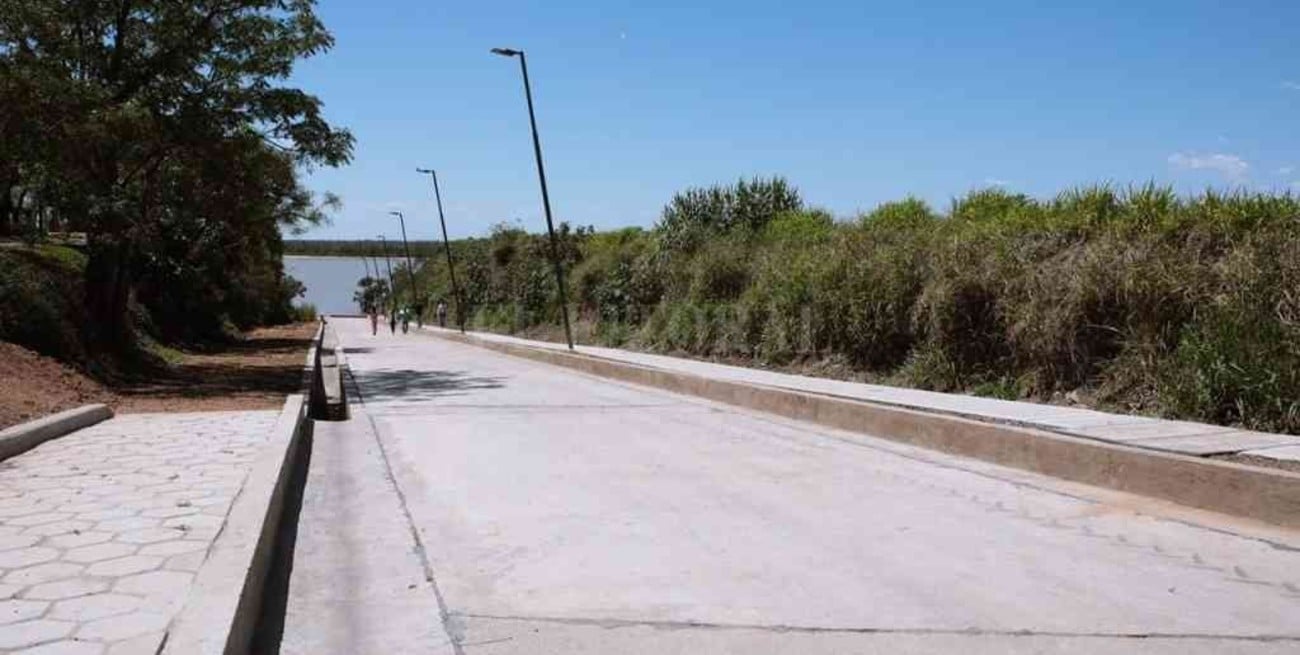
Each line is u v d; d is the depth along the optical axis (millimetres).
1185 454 7332
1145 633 4527
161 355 25219
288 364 26000
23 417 10469
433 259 84188
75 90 16000
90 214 17359
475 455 9812
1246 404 8945
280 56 19031
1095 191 13469
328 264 143375
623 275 29875
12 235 25797
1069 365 11719
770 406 13398
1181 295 10641
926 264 14812
